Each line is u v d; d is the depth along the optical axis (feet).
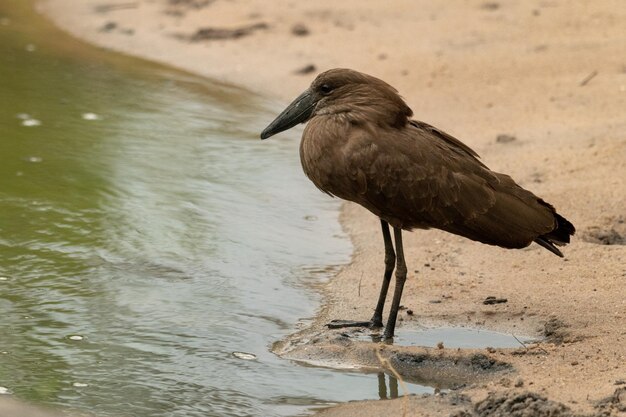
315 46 75.77
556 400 32.73
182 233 48.93
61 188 52.80
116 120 62.75
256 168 57.06
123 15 83.20
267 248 47.96
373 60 72.49
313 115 41.04
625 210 48.65
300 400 35.60
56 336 39.75
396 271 39.83
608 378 34.19
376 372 37.35
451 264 45.50
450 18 80.28
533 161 55.11
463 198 38.83
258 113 65.31
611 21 78.02
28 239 47.39
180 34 78.89
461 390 34.68
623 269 43.32
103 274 44.75
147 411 34.76
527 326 39.81
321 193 54.39
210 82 70.64
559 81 67.26
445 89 66.95
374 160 38.86
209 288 44.06
